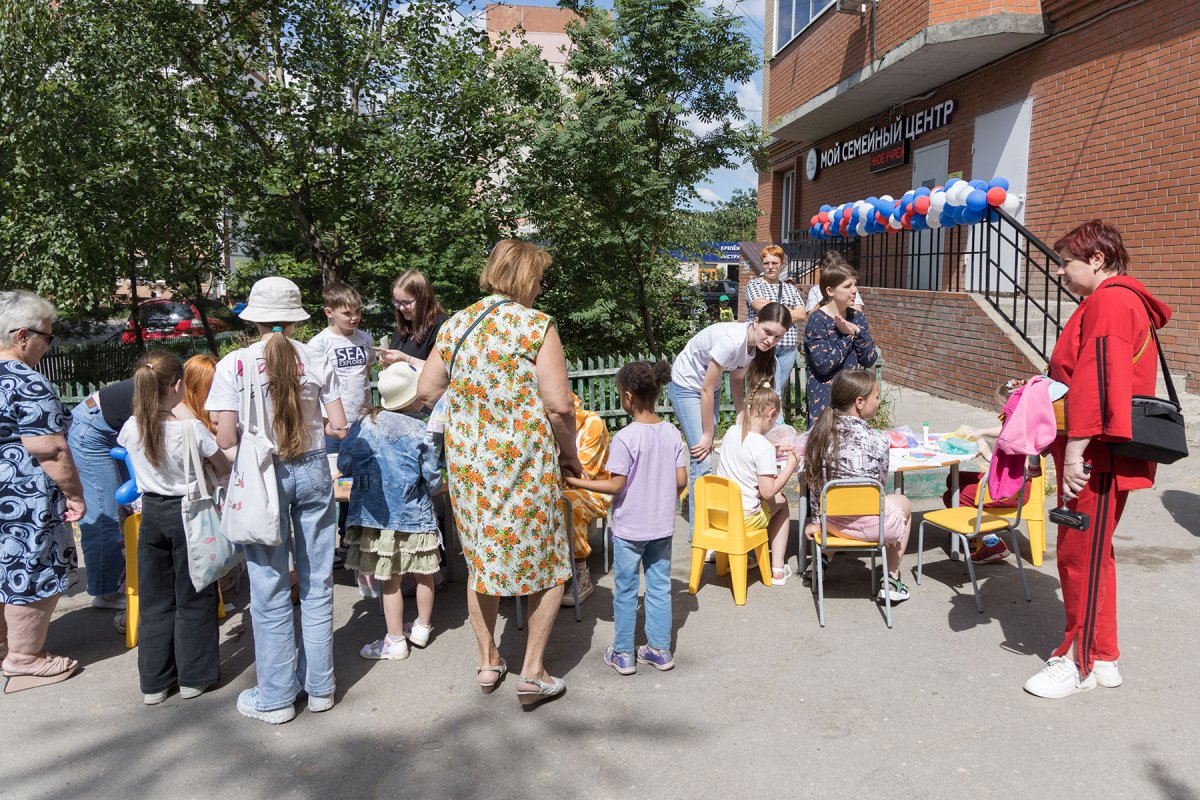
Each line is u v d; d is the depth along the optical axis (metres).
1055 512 3.32
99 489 4.66
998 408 8.65
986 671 3.71
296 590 4.83
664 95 10.67
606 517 5.14
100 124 11.16
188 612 3.67
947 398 9.69
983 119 11.13
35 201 11.10
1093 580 3.39
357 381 5.08
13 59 10.83
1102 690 3.49
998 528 4.30
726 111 11.02
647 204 10.59
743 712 3.44
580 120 10.20
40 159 11.02
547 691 3.52
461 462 3.33
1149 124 8.27
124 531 4.31
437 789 2.98
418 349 5.00
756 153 11.34
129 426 3.57
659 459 3.72
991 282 11.09
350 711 3.56
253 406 3.26
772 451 4.51
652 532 3.73
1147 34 8.26
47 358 14.73
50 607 3.92
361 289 15.70
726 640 4.15
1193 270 7.73
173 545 3.63
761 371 4.65
